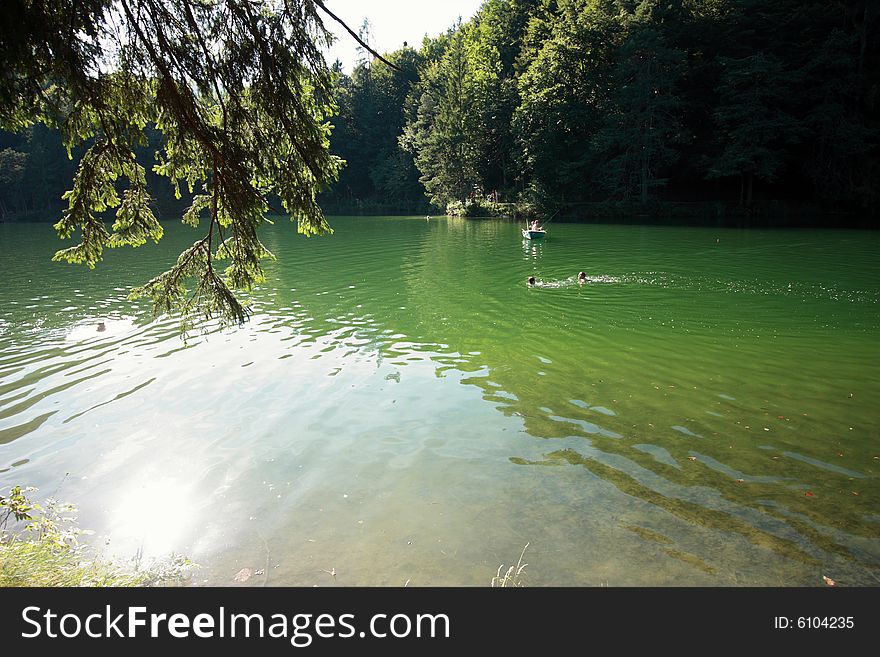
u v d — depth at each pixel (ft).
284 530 17.29
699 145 147.54
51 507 17.48
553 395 27.61
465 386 28.99
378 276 64.18
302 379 30.32
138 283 61.57
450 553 16.06
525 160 167.73
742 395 27.25
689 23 147.33
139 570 15.29
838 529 16.65
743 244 84.94
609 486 19.26
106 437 23.73
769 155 129.70
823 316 41.83
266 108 15.29
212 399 27.71
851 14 130.00
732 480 19.51
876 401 26.27
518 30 203.41
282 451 22.38
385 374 30.96
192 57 14.90
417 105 238.27
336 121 253.24
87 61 14.34
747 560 15.42
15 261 83.20
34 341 38.17
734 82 128.57
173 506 18.62
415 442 22.91
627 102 143.13
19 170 205.36
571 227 122.11
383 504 18.57
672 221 129.90
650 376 30.09
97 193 15.62
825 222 116.88
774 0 138.41
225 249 16.97
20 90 13.66
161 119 15.83
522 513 17.85
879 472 19.85
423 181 212.02
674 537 16.46
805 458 20.95
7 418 25.77
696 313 43.60
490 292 53.72
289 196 16.24
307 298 51.90
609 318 42.70
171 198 210.59
